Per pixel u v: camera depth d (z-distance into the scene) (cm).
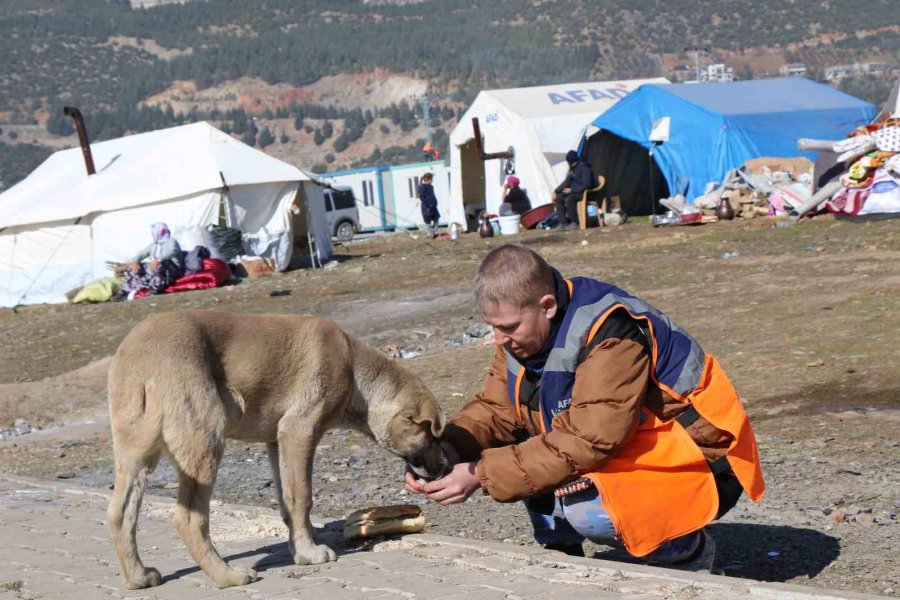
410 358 1251
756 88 3192
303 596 441
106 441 975
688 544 455
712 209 2625
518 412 470
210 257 2394
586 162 2839
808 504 598
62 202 2570
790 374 952
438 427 498
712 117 2814
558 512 489
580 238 2528
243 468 816
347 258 2834
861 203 2103
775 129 2866
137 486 464
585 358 426
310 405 496
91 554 544
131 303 2142
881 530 548
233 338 484
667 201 2709
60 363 1512
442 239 3306
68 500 701
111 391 466
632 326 430
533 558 473
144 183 2559
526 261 425
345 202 4369
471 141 3588
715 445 438
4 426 1070
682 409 435
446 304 1655
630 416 420
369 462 794
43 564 528
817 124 2956
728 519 583
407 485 477
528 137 3198
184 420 457
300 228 2725
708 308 1356
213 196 2486
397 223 4956
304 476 498
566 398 438
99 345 1647
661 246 2147
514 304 425
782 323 1198
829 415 802
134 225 2528
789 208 2475
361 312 1664
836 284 1422
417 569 473
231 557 527
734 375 977
